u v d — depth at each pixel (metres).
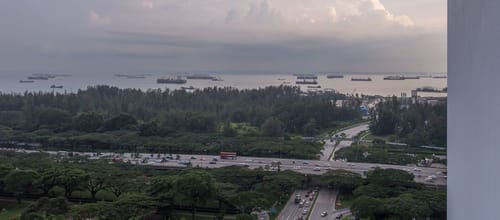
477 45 4.55
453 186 6.66
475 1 4.61
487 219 4.27
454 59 6.22
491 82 4.03
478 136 4.60
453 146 6.56
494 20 3.89
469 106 5.05
